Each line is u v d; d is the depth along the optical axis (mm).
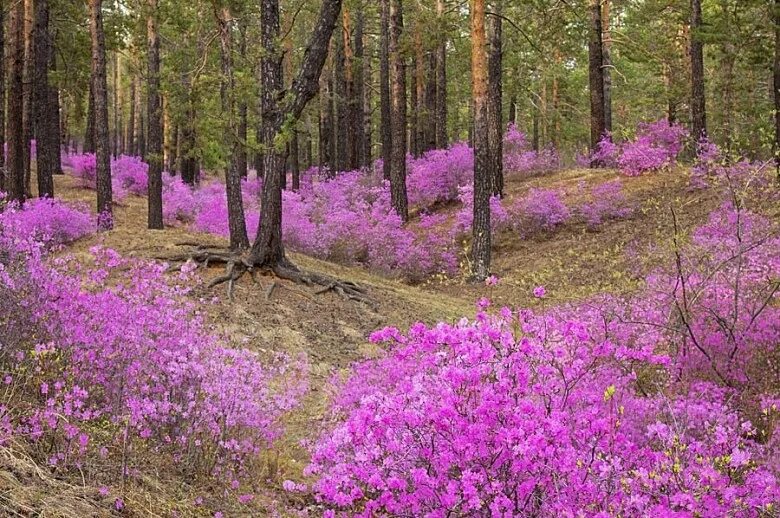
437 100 30500
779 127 15070
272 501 4531
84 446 3633
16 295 4504
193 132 12922
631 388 5379
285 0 22531
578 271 13609
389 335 4039
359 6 26172
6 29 21812
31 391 4270
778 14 15711
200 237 13305
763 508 3150
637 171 18938
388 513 3506
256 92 11609
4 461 3334
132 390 4488
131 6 18375
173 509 3793
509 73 31844
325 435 5090
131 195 25062
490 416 3404
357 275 14219
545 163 23984
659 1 23047
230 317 8789
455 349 3779
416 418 3494
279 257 10906
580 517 2992
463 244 18250
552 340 4117
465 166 22594
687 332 6332
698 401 5098
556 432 3332
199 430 4422
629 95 35469
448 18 19250
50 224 12789
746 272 6914
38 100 18078
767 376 5770
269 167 10734
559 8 20750
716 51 25500
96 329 4691
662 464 3234
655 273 7473
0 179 16172
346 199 23328
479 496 3246
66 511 3146
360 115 32750
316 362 8086
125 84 54312
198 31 13984
